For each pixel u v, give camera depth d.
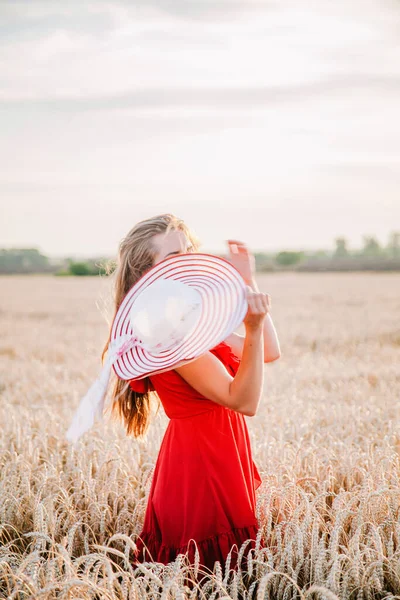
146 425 3.18
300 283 46.03
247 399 2.48
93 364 11.13
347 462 4.14
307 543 3.03
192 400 2.73
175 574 2.41
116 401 3.07
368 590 2.68
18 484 4.05
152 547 2.94
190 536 2.78
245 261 3.04
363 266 75.00
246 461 2.94
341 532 3.21
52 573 2.54
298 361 11.09
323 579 2.72
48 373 10.05
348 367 9.82
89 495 3.68
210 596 2.57
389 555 2.87
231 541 2.79
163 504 2.85
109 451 4.20
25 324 20.31
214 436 2.77
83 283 53.31
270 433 5.02
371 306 25.06
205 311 2.40
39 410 6.25
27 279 62.06
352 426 5.18
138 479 4.16
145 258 2.72
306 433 5.00
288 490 3.35
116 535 2.55
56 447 5.19
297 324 17.98
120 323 2.56
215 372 2.52
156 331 2.36
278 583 2.86
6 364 11.49
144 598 2.50
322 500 3.46
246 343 2.42
